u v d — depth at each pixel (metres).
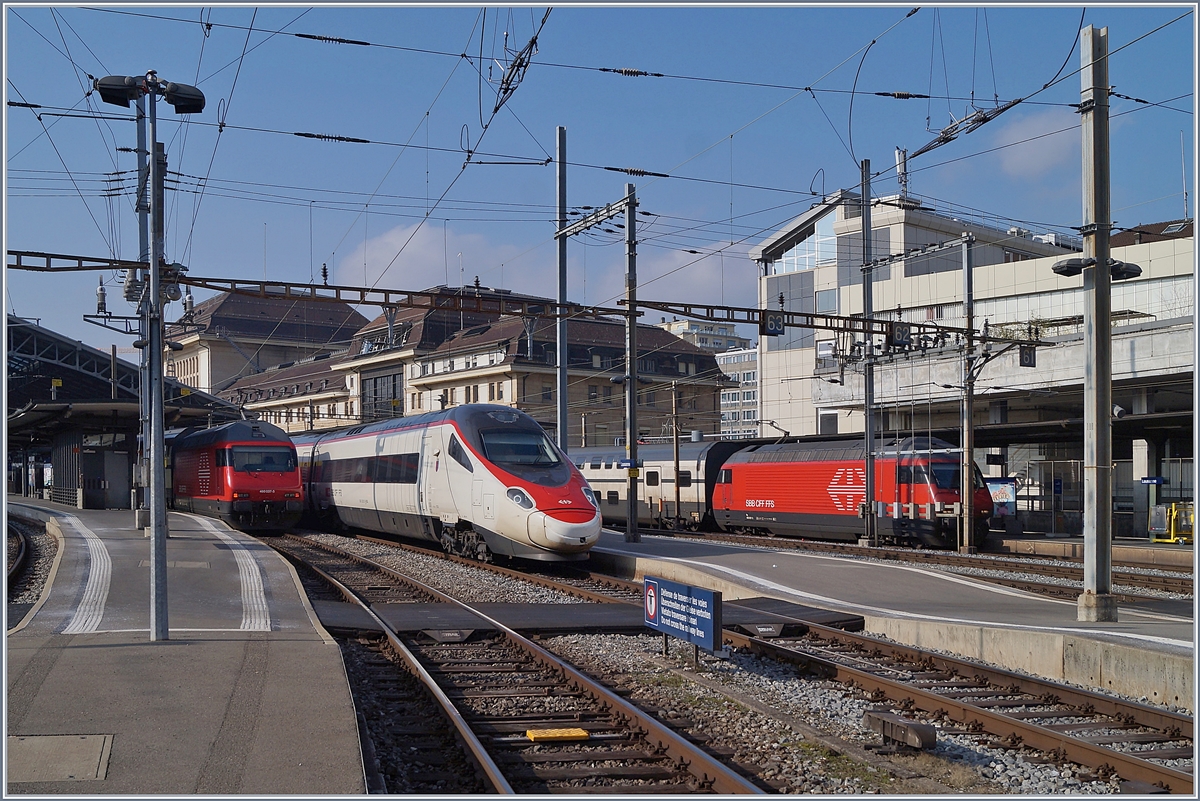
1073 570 23.61
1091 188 14.86
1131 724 10.05
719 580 20.34
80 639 12.63
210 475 35.97
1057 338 37.50
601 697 10.86
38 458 61.94
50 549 28.91
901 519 31.48
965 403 29.66
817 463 34.12
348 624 14.89
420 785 8.25
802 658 12.78
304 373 85.56
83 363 55.06
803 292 59.28
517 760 8.77
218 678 10.64
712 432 75.19
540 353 66.25
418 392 73.31
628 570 24.38
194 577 18.89
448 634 14.55
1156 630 13.42
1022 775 8.48
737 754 8.98
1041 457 42.06
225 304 97.31
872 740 9.46
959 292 49.38
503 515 23.52
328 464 36.75
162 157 17.44
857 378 44.94
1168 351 33.56
